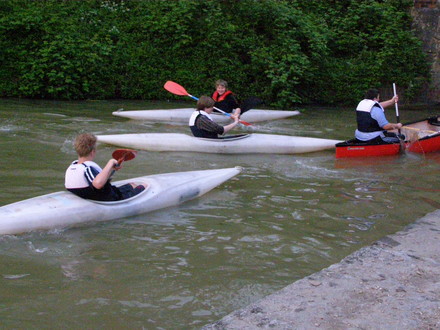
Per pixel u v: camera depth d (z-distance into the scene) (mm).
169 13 13469
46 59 12086
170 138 7590
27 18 12555
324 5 15180
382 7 14414
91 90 12625
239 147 7656
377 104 7688
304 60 12750
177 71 12930
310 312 3178
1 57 12266
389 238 4430
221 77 12922
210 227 4727
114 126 9188
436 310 3207
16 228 4320
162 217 4938
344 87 13375
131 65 12844
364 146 7559
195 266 3953
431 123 8953
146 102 12461
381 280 3623
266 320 3082
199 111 7711
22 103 11422
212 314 3293
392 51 13609
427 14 13805
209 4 13570
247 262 4039
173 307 3363
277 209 5250
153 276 3777
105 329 3094
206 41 13172
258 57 12922
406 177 6555
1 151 7012
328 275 3703
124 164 6734
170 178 5559
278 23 13727
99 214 4688
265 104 13000
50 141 7715
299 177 6449
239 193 5734
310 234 4629
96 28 13273
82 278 3715
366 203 5500
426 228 4680
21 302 3361
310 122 10758
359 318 3107
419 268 3822
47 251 4121
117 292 3535
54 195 4770
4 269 3801
